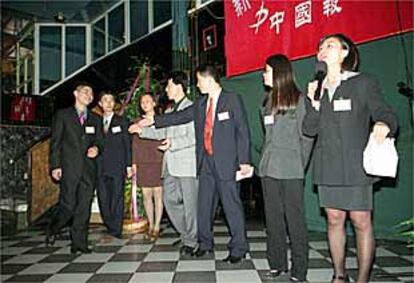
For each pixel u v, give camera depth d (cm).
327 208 268
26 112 654
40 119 677
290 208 303
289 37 476
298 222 303
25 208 579
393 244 409
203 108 368
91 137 413
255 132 505
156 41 855
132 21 929
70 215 422
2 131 588
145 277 324
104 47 1017
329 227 274
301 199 303
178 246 428
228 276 322
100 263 368
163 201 427
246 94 520
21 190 591
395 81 401
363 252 259
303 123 279
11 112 632
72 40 1073
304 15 462
